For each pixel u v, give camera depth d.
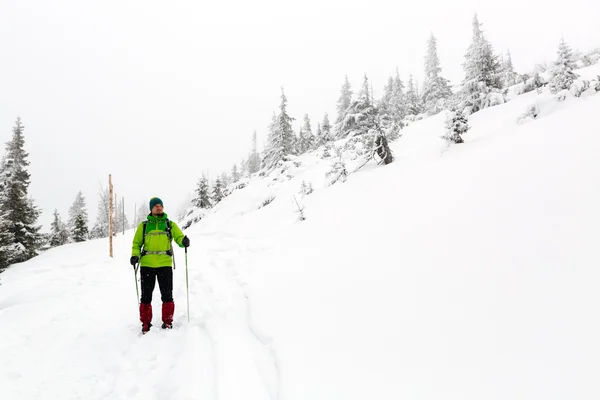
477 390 2.33
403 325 3.37
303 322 4.12
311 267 6.02
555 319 2.61
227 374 3.40
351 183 12.32
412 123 28.23
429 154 12.05
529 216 4.23
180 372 3.55
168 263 5.04
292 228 10.35
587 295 2.67
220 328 4.59
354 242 6.41
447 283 3.73
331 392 2.83
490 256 3.82
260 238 10.80
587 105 8.62
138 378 3.63
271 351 3.79
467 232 4.62
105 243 14.67
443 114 24.97
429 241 4.91
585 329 2.40
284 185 18.58
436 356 2.80
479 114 18.61
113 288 7.09
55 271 9.38
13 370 3.81
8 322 5.18
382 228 6.45
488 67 22.83
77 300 6.23
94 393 3.41
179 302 5.94
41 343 4.47
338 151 17.05
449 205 5.90
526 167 5.88
